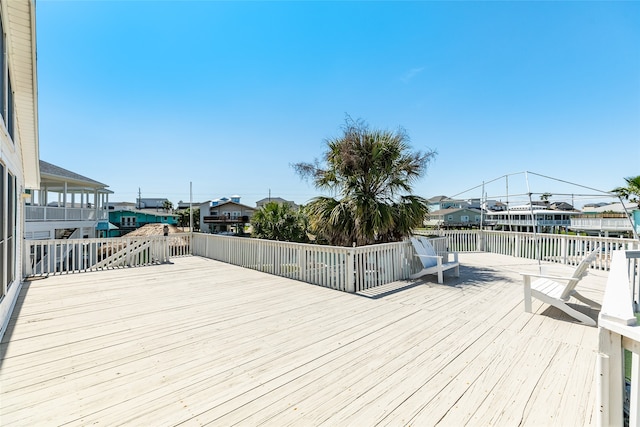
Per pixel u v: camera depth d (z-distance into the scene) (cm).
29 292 517
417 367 258
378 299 471
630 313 129
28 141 684
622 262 211
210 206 3747
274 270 685
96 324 365
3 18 411
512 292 509
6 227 388
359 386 229
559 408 202
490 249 1018
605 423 130
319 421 190
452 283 576
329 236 769
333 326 357
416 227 769
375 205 685
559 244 809
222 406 205
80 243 722
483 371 251
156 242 847
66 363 266
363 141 738
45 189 1720
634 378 123
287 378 241
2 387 226
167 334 334
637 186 1669
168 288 549
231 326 359
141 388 227
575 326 353
